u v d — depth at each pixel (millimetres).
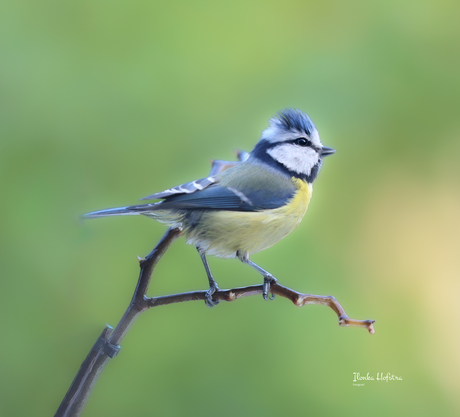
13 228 9578
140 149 10711
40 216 9734
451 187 11344
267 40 11703
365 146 11133
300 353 8922
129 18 11305
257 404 8633
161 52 11211
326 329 9094
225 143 11008
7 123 10336
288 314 9102
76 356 8055
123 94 10914
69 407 4684
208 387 8719
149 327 9039
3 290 9078
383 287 10641
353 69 11359
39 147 10320
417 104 11289
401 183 11141
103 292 9211
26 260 9328
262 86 11391
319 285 9625
